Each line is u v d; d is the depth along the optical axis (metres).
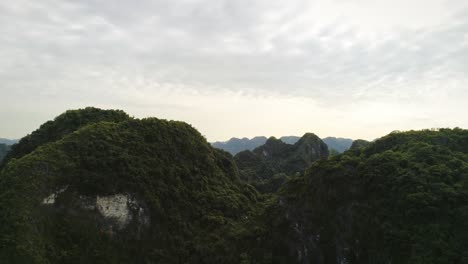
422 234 34.50
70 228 41.38
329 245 41.69
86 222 42.75
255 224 49.53
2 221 37.78
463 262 30.97
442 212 35.12
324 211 43.56
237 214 55.78
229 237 47.81
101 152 48.25
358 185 42.22
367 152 48.72
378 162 42.38
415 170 39.69
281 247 45.06
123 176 47.19
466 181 36.72
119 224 44.94
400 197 38.16
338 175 44.06
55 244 39.53
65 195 42.72
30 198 40.03
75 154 46.66
